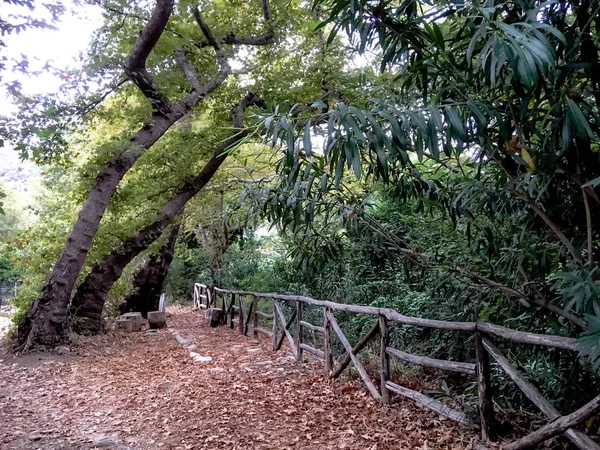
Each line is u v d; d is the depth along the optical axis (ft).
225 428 12.14
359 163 5.98
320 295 26.48
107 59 24.77
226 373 18.02
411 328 17.58
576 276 6.26
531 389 8.26
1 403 14.79
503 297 10.16
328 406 13.42
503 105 7.18
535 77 4.98
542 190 6.91
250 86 31.12
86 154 31.55
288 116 7.07
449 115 6.02
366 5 6.84
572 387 9.26
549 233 8.88
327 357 16.48
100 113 26.76
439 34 6.40
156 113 26.48
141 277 38.99
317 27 7.17
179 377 17.81
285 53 30.48
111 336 27.96
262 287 35.73
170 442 11.43
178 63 29.12
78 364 20.48
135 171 31.09
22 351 22.27
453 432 10.71
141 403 14.64
